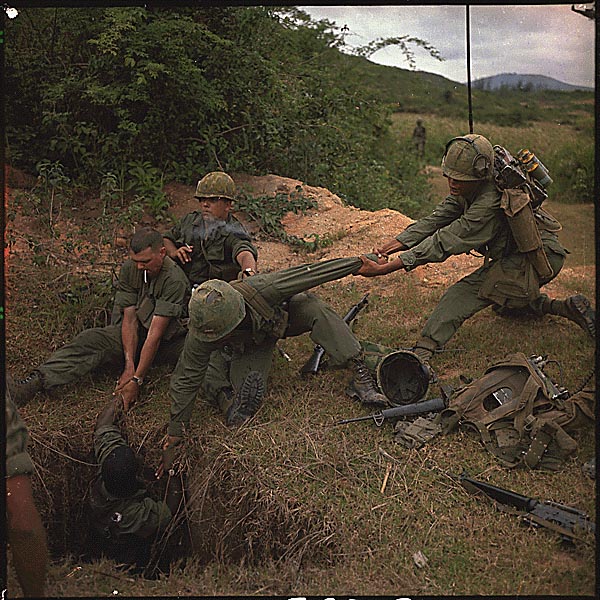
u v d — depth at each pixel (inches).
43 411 187.2
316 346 200.7
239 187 319.6
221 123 335.0
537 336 209.5
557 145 505.4
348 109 438.9
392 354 180.7
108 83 311.6
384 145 525.0
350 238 289.7
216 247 199.8
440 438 169.3
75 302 222.5
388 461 163.5
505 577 129.9
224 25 337.7
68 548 179.6
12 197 285.4
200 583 133.9
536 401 166.2
